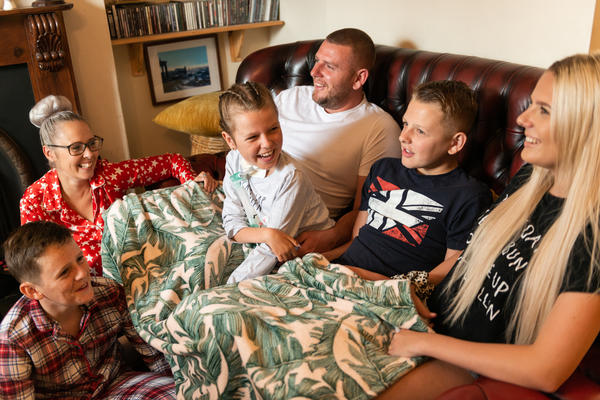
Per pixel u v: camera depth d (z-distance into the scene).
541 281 0.96
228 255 1.64
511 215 1.11
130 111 3.20
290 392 1.02
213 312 1.20
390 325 1.20
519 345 0.96
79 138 1.80
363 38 1.86
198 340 1.20
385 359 1.10
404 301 1.20
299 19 3.19
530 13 1.81
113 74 2.68
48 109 2.06
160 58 3.16
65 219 1.95
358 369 1.07
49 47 2.36
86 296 1.31
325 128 1.93
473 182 1.42
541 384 0.91
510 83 1.65
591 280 0.88
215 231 1.70
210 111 2.73
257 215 1.62
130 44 3.01
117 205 1.71
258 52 2.42
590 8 1.62
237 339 1.13
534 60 1.84
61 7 2.30
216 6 3.11
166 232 1.66
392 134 1.92
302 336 1.12
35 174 2.58
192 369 1.25
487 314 1.08
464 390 0.92
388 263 1.48
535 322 0.98
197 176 1.94
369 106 1.97
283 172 1.54
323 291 1.31
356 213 1.81
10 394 1.25
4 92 2.39
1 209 2.56
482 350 0.99
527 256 1.03
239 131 1.45
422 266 1.46
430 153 1.42
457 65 1.83
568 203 0.94
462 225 1.38
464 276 1.17
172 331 1.27
